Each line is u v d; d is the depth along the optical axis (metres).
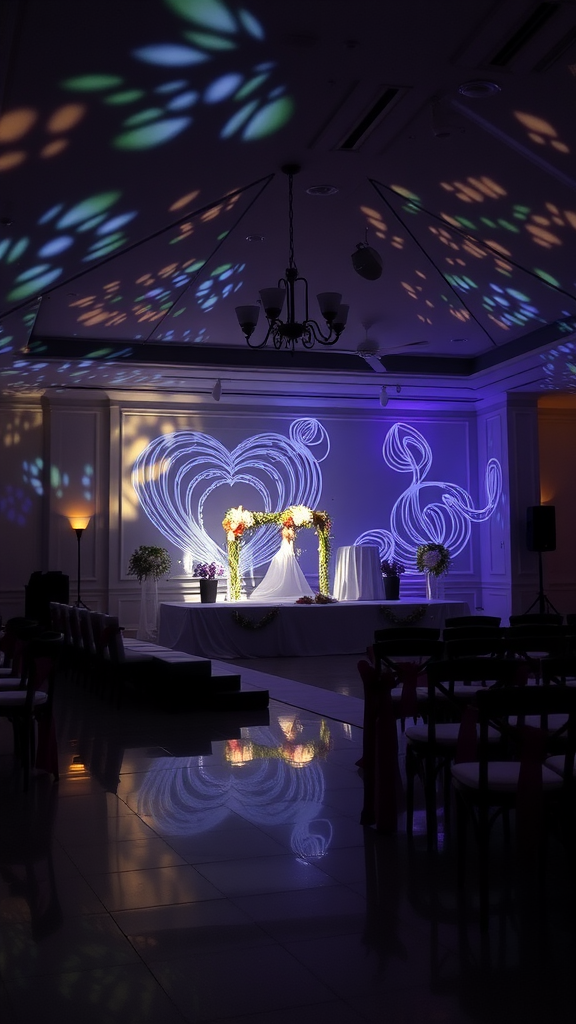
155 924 2.92
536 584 13.02
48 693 5.00
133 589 12.37
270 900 3.13
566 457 13.73
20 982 2.52
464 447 13.67
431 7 4.23
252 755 5.54
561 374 11.62
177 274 8.21
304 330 6.93
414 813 4.27
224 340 10.78
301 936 2.83
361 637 11.41
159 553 11.97
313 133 5.63
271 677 9.16
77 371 10.95
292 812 4.25
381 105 5.25
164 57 4.47
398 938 2.81
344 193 6.65
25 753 4.76
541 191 6.38
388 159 6.05
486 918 2.89
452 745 3.80
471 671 3.69
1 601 11.91
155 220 6.76
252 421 13.02
